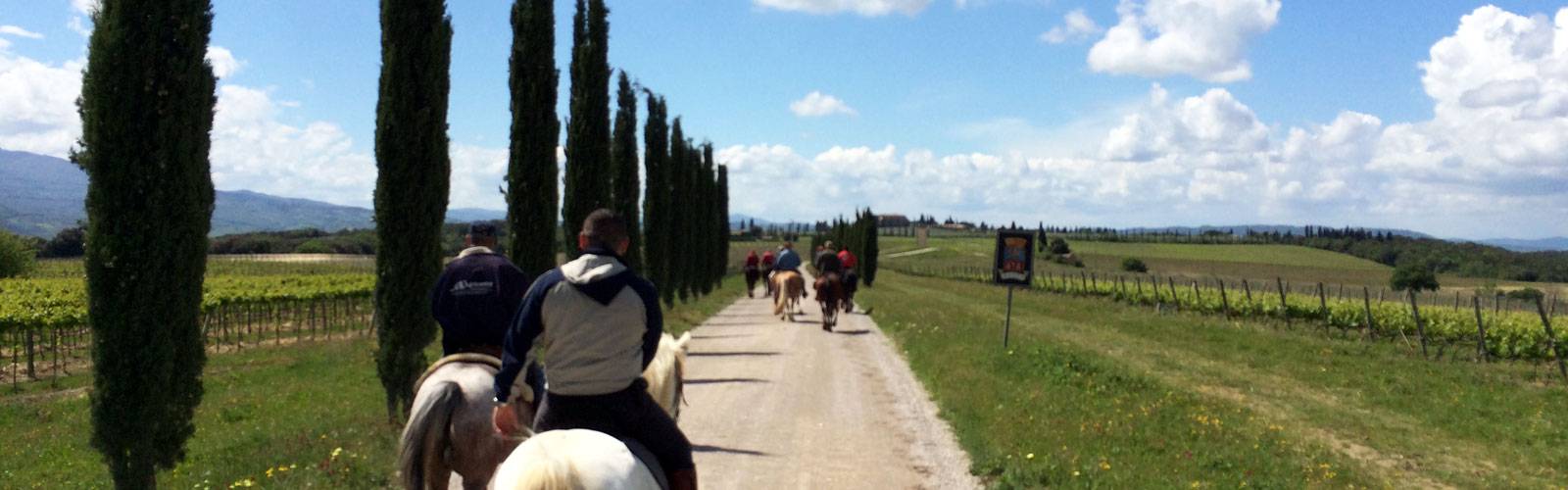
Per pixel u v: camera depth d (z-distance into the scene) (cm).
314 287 3080
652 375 553
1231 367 1780
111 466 616
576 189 1639
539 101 1277
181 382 632
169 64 591
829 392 1267
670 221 3378
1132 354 1939
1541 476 941
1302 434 1090
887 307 2959
